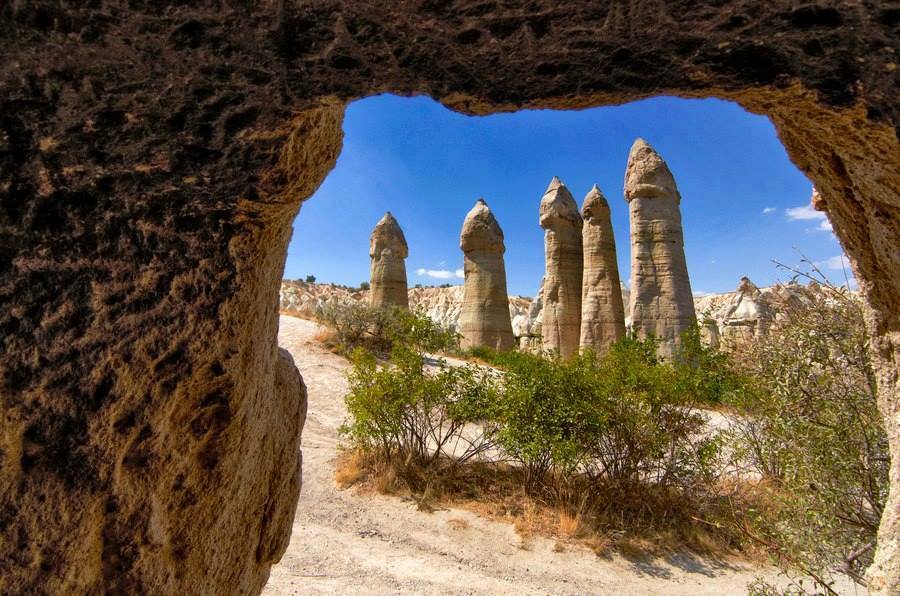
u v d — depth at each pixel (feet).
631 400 22.89
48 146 4.50
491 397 24.27
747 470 21.17
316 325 53.11
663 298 46.29
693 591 16.87
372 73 4.59
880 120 4.80
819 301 14.60
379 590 15.81
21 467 4.66
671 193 48.49
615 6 4.11
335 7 4.05
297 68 4.44
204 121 4.63
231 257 5.35
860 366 13.00
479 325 61.87
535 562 18.01
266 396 7.14
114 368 4.90
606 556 18.72
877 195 5.72
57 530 4.71
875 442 12.37
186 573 6.03
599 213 55.72
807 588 16.31
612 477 22.77
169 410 5.37
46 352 4.67
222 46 4.21
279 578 16.02
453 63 4.61
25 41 4.01
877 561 6.48
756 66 4.65
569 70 4.69
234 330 5.60
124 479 5.12
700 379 22.47
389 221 69.92
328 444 28.37
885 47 4.27
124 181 4.79
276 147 4.91
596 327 53.26
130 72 4.26
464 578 16.81
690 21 4.25
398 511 21.08
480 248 63.93
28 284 4.65
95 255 4.81
